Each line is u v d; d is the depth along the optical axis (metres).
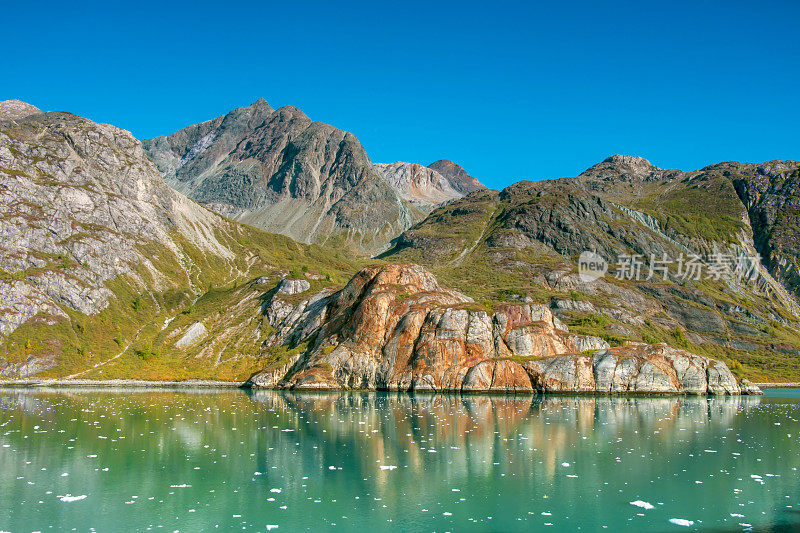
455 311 127.12
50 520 39.53
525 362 120.12
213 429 71.12
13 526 38.38
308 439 64.81
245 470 51.81
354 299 143.50
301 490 46.12
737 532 37.47
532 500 43.72
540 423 75.69
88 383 139.25
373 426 72.94
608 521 39.38
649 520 39.59
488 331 125.19
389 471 51.47
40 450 59.53
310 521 39.41
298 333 147.88
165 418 79.88
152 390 126.38
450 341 122.81
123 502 43.28
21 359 145.50
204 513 40.94
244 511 41.34
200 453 58.12
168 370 148.12
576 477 49.66
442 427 72.19
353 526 38.56
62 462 54.66
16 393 118.31
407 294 137.00
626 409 91.88
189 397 109.50
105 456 56.94
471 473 50.81
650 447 61.41
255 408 90.94
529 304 132.00
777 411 93.38
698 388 118.88
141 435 67.31
